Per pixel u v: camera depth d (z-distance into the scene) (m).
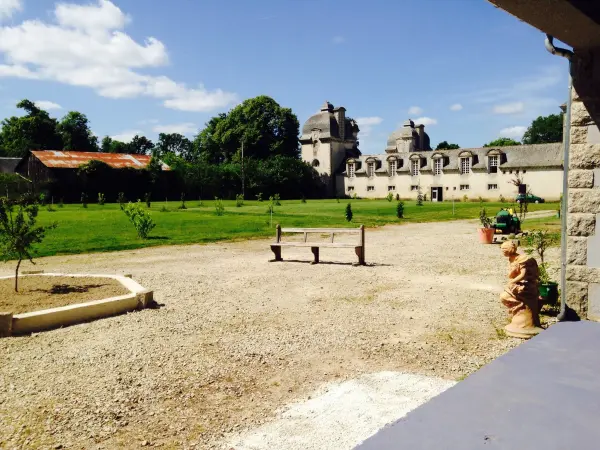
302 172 81.44
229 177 72.25
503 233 20.75
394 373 5.44
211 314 8.00
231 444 4.01
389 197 63.03
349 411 4.55
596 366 4.18
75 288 8.94
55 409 4.63
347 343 6.49
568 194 6.25
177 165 68.56
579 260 6.20
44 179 59.88
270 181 75.69
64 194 59.50
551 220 28.56
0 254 14.88
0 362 5.84
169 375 5.45
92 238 19.78
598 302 6.10
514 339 6.56
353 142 92.62
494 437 3.01
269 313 8.06
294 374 5.47
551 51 5.91
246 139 83.25
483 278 11.05
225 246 17.89
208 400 4.84
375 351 6.17
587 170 6.09
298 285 10.43
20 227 8.56
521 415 3.29
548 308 7.84
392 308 8.34
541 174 64.25
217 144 89.50
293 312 8.12
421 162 77.38
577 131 6.11
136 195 64.62
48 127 90.06
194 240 19.28
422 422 3.22
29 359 5.94
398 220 30.14
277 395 4.94
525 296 6.73
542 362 4.28
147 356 6.03
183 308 8.40
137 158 69.69
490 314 7.86
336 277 11.34
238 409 4.64
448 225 26.94
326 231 13.59
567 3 3.79
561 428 3.11
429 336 6.75
